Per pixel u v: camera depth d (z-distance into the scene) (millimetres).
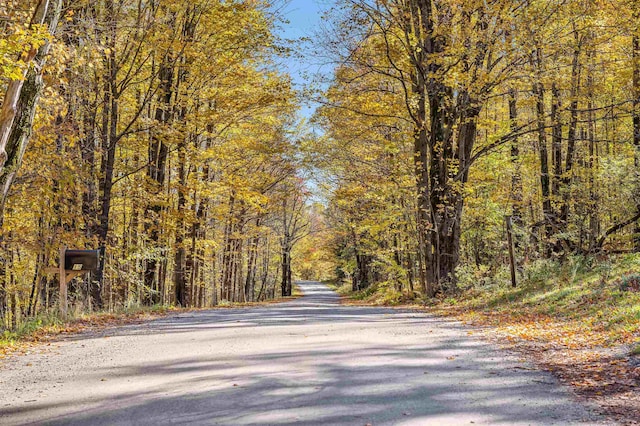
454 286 22094
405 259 36094
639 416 5336
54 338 12109
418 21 21562
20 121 10531
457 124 22328
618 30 20188
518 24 19141
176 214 22422
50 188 15234
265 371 7531
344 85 22172
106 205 20234
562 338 10203
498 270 22891
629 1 19484
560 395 6203
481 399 6016
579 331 10664
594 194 22719
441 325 13383
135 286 26547
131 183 22781
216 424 5129
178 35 21266
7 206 15250
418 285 34875
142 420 5340
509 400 5980
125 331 13133
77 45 14586
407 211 27219
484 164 26844
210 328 13281
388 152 25531
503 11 18969
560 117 24141
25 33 9281
